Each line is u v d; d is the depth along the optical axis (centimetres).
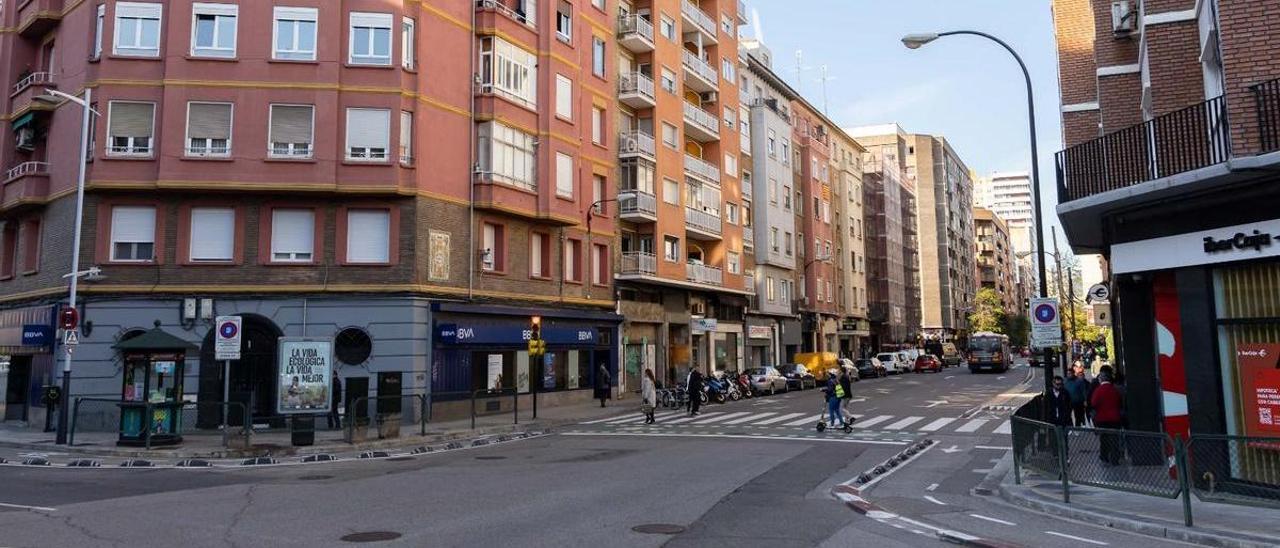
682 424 2338
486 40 2752
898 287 7988
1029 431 1195
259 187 2275
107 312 2208
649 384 2422
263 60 2333
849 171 6900
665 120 3866
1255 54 1078
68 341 1833
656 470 1356
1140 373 1435
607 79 3497
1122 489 1016
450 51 2623
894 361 6000
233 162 2272
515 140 2812
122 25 2305
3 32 2633
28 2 2573
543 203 2894
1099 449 1051
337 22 2394
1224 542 816
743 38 6025
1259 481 910
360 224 2400
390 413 1912
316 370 2027
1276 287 1102
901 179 8438
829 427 2186
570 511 971
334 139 2341
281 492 1128
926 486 1227
